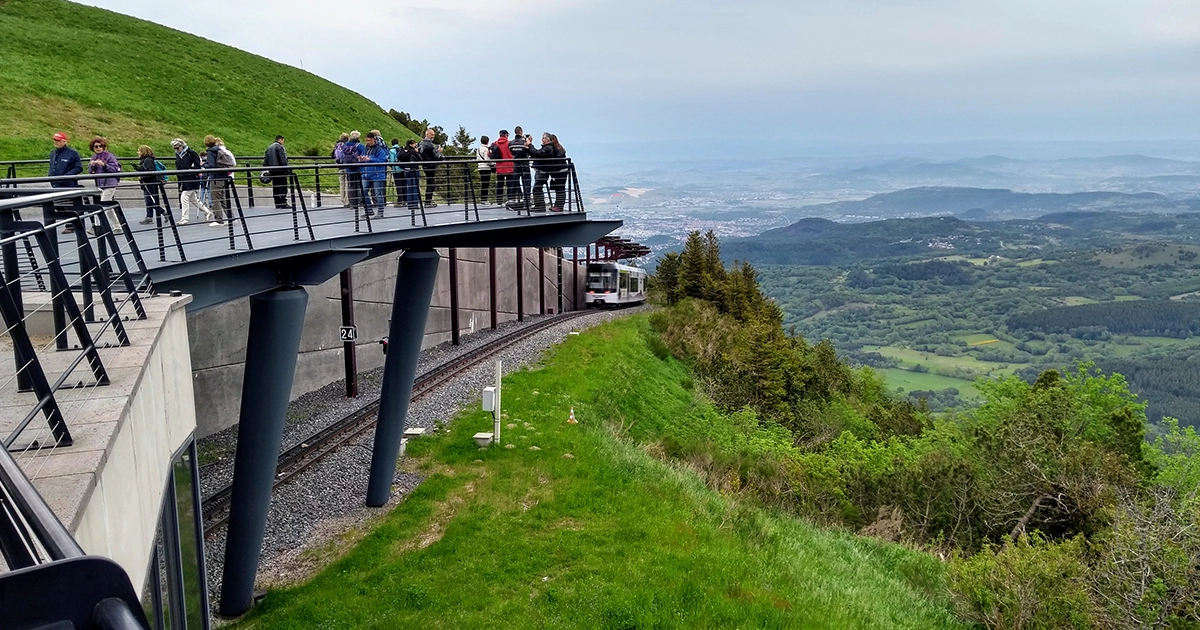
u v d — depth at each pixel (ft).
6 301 14.87
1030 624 53.78
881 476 90.22
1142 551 57.72
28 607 6.08
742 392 132.36
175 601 26.91
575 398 84.17
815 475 88.17
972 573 58.70
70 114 127.65
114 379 19.67
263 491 43.88
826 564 56.49
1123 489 81.15
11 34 152.15
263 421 42.70
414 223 49.16
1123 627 53.72
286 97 188.14
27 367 15.17
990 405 130.41
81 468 14.49
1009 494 85.97
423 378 86.69
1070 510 83.15
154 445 22.45
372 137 62.64
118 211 28.07
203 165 55.72
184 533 29.60
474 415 74.84
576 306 176.76
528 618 41.93
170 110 149.18
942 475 88.22
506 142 64.23
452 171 76.28
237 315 81.76
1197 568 56.59
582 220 57.82
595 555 48.73
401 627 41.24
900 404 194.39
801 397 152.66
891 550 69.77
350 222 47.21
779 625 41.68
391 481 57.52
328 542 52.47
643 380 106.32
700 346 144.46
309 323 90.94
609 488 59.00
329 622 41.83
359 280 100.89
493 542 50.34
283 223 53.01
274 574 48.80
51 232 20.02
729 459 84.64
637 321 141.18
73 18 179.83
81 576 6.36
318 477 61.36
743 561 48.91
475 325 131.03
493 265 130.52
